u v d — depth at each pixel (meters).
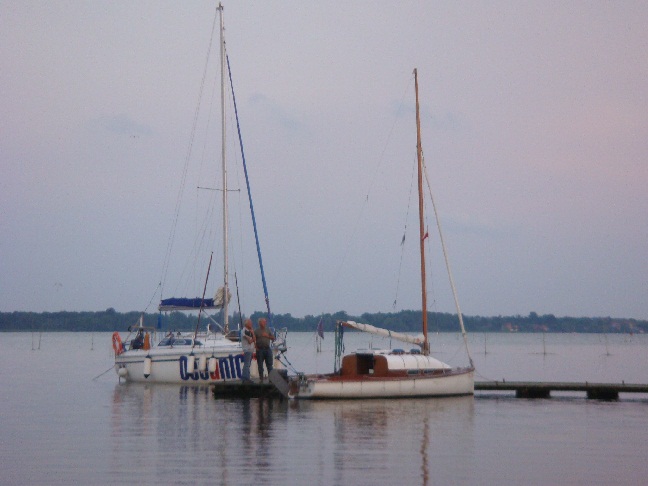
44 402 48.19
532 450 31.05
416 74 56.84
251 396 50.72
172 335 62.94
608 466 28.03
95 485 24.39
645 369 98.19
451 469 27.19
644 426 38.19
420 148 56.09
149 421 38.53
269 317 61.22
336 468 27.02
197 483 24.67
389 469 27.00
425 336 53.56
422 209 55.47
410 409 43.81
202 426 36.72
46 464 27.56
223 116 67.56
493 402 49.88
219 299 63.47
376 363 49.41
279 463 27.75
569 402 50.62
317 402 46.59
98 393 54.22
